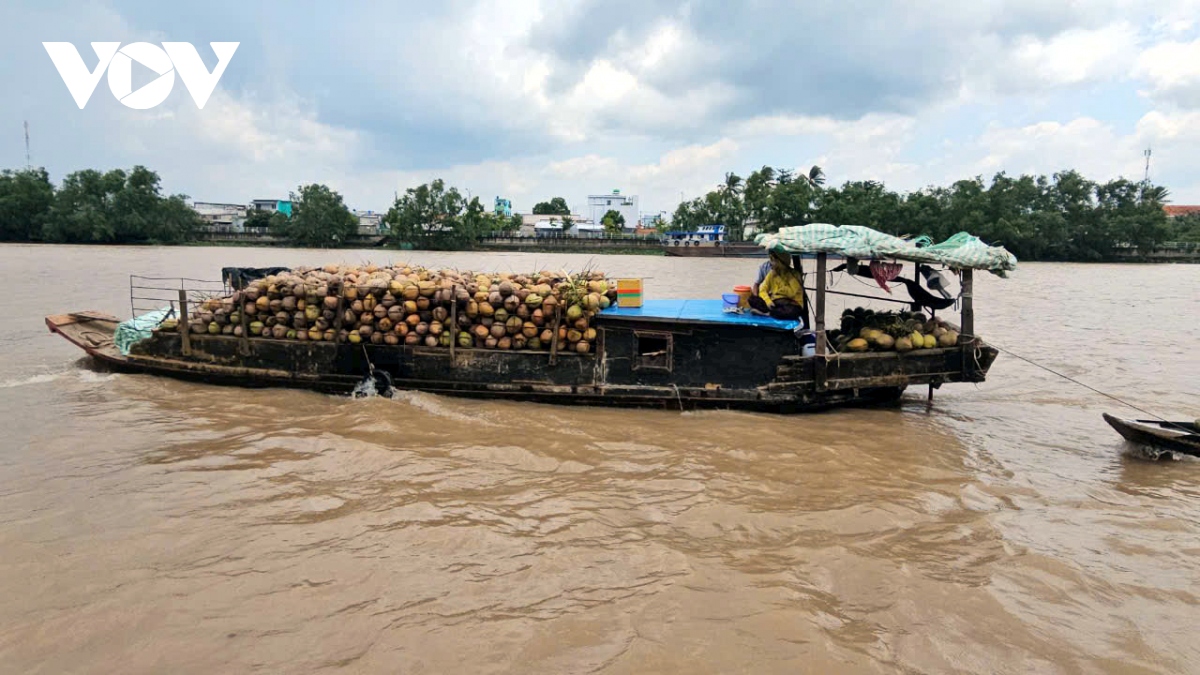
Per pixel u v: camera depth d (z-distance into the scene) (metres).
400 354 10.41
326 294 10.42
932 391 10.83
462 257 74.12
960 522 6.39
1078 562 5.68
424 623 4.63
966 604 5.00
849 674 4.21
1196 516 6.66
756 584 5.20
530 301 9.90
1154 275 53.19
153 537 5.77
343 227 90.75
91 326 12.88
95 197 82.56
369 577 5.20
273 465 7.49
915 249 9.23
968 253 9.38
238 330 10.80
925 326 10.09
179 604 4.82
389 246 94.38
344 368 10.49
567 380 10.11
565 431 8.88
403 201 90.25
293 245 92.19
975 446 8.78
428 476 7.26
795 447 8.41
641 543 5.80
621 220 116.94
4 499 6.52
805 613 4.82
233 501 6.54
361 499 6.64
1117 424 8.59
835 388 9.60
